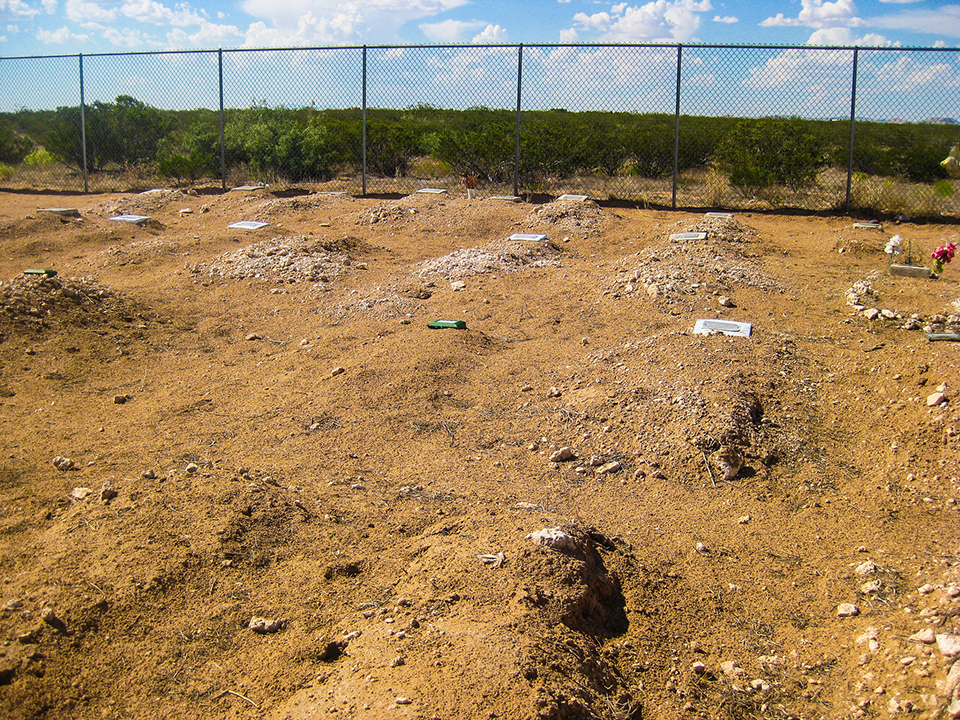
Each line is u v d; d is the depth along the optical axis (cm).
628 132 1808
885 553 380
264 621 309
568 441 512
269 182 1725
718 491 446
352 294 826
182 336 723
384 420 536
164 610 310
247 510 382
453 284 852
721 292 765
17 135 2330
